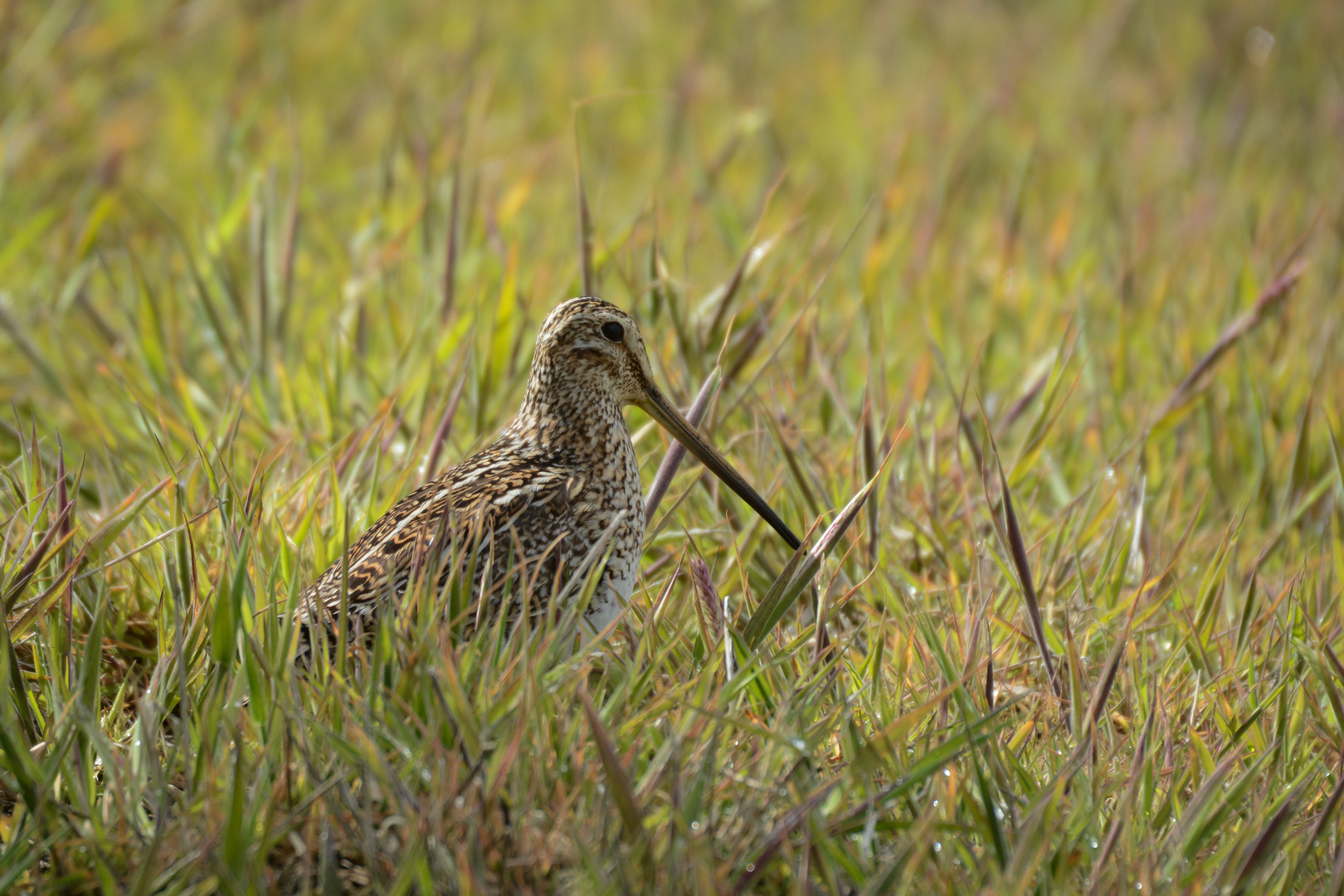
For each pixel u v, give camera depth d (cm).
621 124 2078
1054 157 2002
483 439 1060
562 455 867
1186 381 1176
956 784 688
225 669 727
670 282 1154
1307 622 809
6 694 713
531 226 1630
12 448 1138
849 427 1117
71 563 798
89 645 736
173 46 2041
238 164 1532
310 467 933
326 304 1384
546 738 675
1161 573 901
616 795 613
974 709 754
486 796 634
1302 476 1104
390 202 1512
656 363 1168
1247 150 2027
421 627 716
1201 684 831
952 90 2238
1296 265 1322
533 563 817
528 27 2403
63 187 1711
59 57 1903
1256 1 2605
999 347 1425
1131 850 654
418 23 2325
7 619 772
